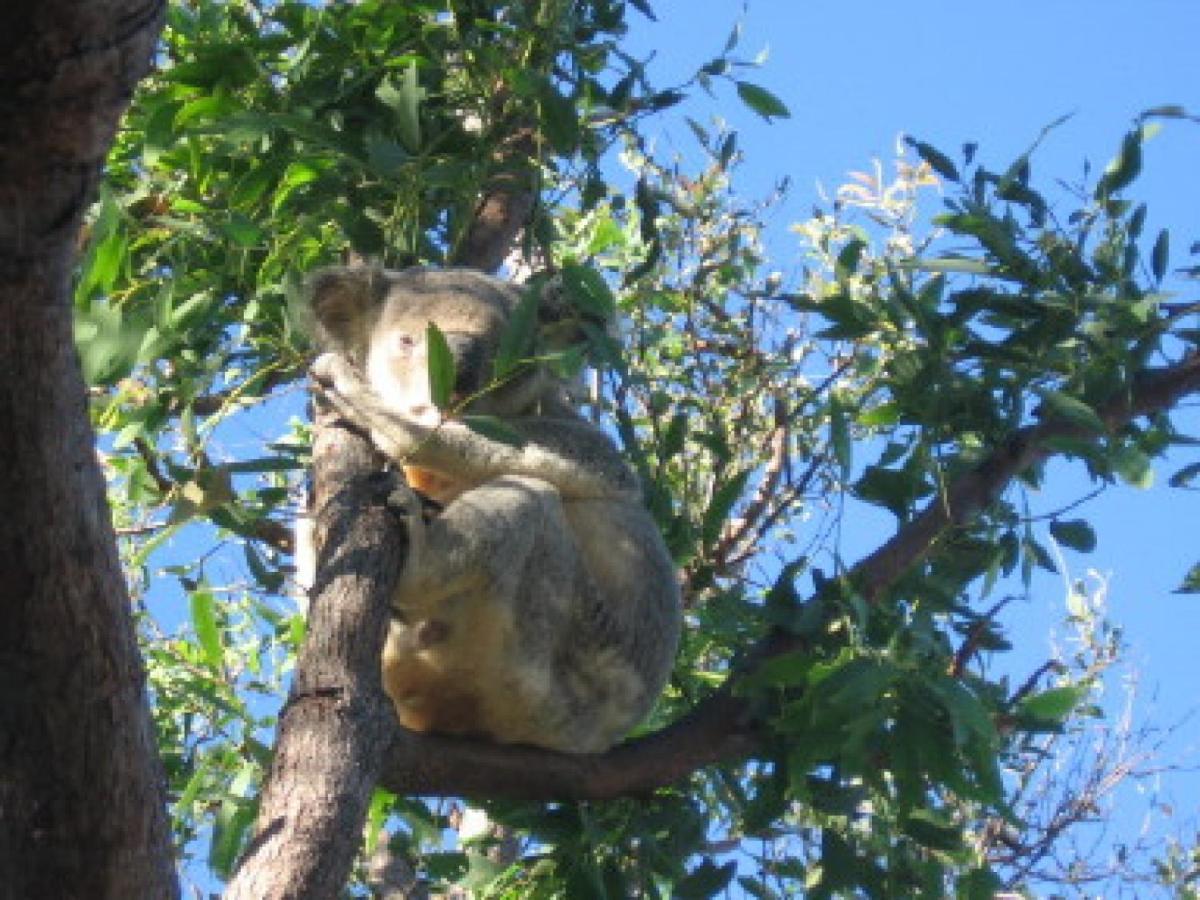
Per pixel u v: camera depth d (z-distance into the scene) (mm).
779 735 9391
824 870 9688
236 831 9508
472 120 11133
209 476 9625
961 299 10359
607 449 10016
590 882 9375
